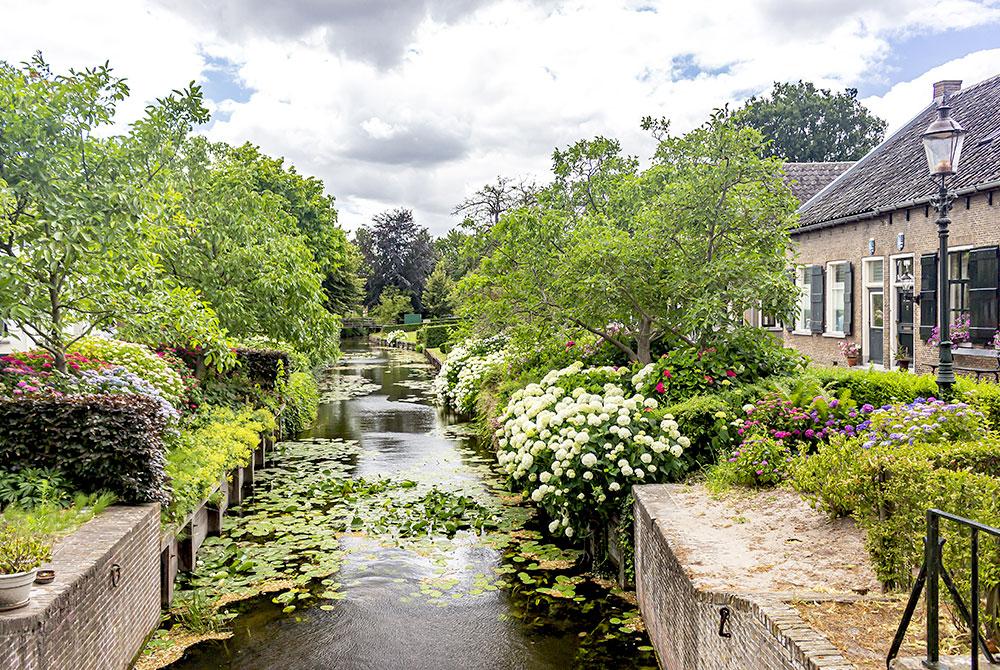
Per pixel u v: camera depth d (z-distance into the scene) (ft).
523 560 21.75
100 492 17.10
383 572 20.84
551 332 32.07
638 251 28.94
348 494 29.55
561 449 19.98
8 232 19.44
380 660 15.62
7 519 15.03
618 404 21.83
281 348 44.86
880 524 11.80
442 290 156.76
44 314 21.88
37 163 19.84
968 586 9.61
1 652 10.13
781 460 18.13
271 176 70.23
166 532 18.21
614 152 43.52
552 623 17.39
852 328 46.65
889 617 10.14
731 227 28.68
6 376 20.26
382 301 201.77
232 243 36.06
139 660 15.55
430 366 96.99
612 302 30.04
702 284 27.04
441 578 20.33
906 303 41.50
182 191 30.91
